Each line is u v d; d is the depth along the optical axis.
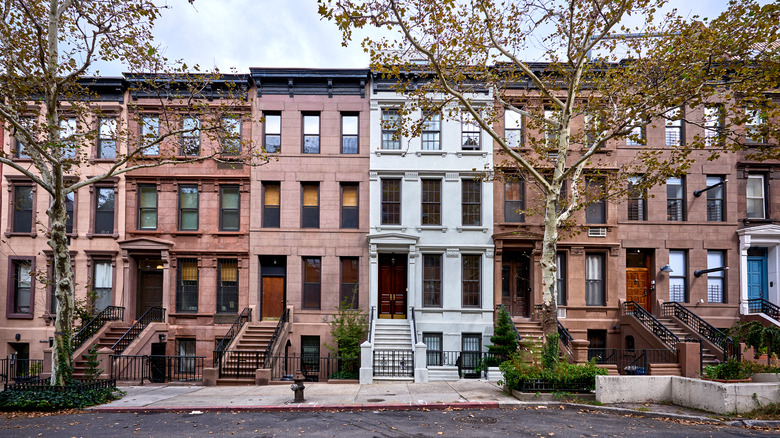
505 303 19.58
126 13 12.06
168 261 18.78
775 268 19.25
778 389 10.14
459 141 19.56
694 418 9.87
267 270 19.44
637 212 19.50
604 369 12.20
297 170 19.36
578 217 19.25
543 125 17.02
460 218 19.34
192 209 19.42
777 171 19.45
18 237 18.98
